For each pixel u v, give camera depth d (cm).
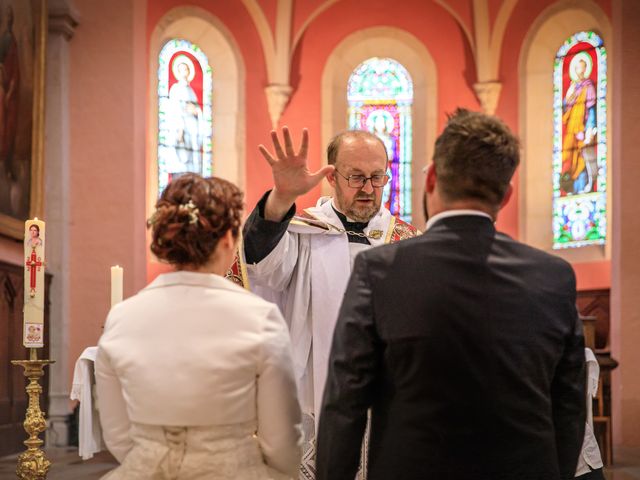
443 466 176
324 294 310
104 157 945
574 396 193
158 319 197
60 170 934
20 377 812
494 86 1156
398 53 1217
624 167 898
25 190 842
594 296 1021
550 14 1108
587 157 1067
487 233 189
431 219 197
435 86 1199
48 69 939
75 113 951
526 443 178
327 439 188
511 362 178
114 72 954
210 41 1145
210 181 205
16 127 817
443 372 177
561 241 1091
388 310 183
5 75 794
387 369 184
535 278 186
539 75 1131
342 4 1207
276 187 276
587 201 1062
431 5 1196
